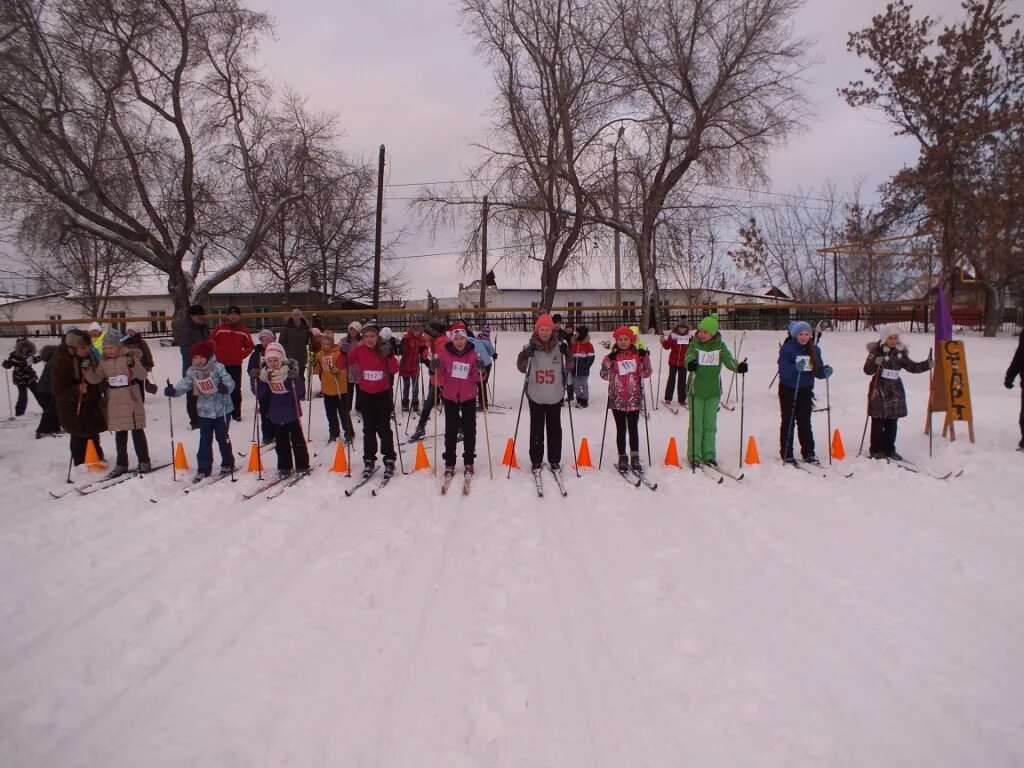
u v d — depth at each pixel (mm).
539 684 3305
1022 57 21141
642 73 20516
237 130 22703
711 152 21250
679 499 6500
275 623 3992
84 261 29797
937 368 8367
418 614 4094
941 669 3359
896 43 21656
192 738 2930
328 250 31688
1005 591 4250
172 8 20609
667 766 2713
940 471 7320
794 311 30031
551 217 22453
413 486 7184
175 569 4910
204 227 23562
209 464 7594
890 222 23766
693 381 7836
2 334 34812
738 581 4477
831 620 3910
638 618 3949
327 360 9320
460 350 7418
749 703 3100
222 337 11391
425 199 23266
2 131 18422
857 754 2766
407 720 3043
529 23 21469
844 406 11547
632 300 45594
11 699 3258
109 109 19828
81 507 6570
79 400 7754
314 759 2789
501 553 5027
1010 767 2678
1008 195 21219
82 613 4238
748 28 20234
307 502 6574
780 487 6828
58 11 18750
